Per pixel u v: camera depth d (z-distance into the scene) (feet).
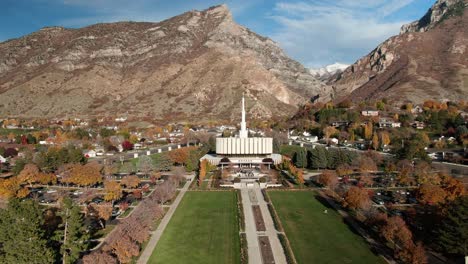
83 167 623.77
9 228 295.07
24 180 591.78
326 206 502.38
